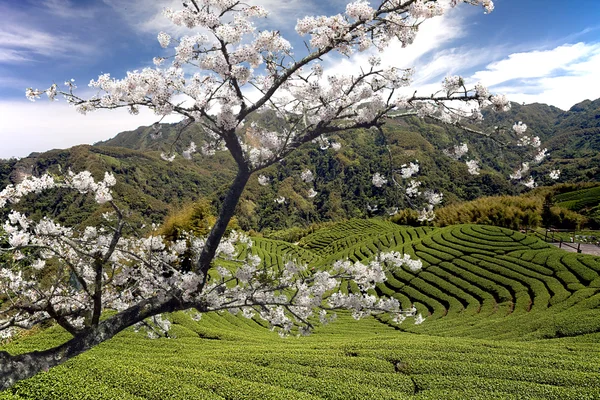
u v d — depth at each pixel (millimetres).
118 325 3951
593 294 16594
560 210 40500
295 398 7457
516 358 9211
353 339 14555
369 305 4980
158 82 4039
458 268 24734
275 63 4223
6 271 4629
